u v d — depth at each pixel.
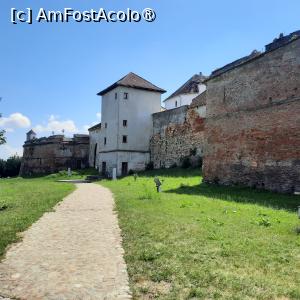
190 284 5.46
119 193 19.14
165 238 8.25
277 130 17.95
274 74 18.41
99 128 50.88
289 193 16.97
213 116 22.91
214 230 9.01
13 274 6.05
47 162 58.31
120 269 6.26
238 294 5.08
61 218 11.41
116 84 42.28
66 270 6.23
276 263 6.47
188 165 35.16
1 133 18.48
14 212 12.55
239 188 19.66
